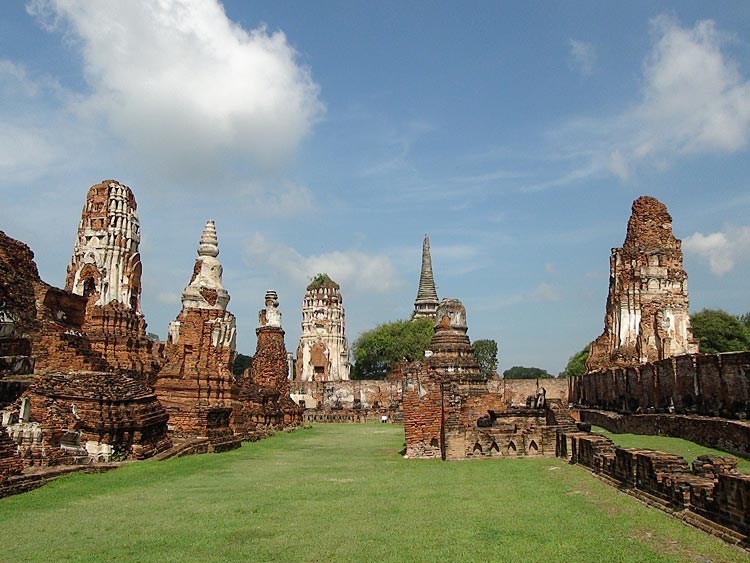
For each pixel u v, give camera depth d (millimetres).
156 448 26172
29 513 14953
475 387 60375
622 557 10672
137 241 40000
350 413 76625
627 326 57562
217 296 37688
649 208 58906
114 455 23750
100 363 28031
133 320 38062
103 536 12672
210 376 35125
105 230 38219
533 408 37281
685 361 34219
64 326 31141
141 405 25312
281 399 57469
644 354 55531
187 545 11953
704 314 78812
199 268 38312
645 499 14852
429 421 28438
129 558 11102
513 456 26219
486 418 33719
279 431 48969
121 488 18750
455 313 64062
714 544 11172
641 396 41688
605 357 60531
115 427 23781
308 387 94812
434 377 29578
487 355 137000
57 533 12930
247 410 45156
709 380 31109
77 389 23625
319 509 15438
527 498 16422
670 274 57375
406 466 24797
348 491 18328
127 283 38500
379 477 21516
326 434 47688
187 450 28281
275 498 17109
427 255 143125
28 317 24531
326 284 111625
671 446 27594
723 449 25422
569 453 23891
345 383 94375
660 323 56031
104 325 36812
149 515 14719
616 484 17000
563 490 17359
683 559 10445
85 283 37750
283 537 12539
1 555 11297
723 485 11844
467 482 19734
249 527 13438
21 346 23953
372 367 122375
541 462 24188
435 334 64250
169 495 17609
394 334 120375
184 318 35969
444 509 15219
